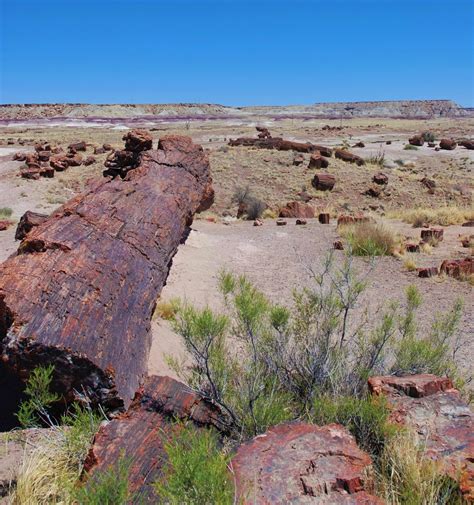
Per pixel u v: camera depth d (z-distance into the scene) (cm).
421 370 510
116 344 514
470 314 909
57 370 455
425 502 288
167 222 893
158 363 641
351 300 588
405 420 368
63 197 2944
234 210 2619
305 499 274
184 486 233
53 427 416
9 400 501
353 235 1455
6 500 337
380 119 12388
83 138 6159
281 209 2466
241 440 383
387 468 329
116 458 335
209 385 465
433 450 331
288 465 300
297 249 1498
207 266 1252
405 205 2916
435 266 1280
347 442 325
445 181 3403
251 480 286
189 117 11706
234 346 627
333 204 2856
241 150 3856
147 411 392
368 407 366
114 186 966
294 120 11444
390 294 1037
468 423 363
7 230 1800
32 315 475
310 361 497
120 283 614
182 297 959
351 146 5062
